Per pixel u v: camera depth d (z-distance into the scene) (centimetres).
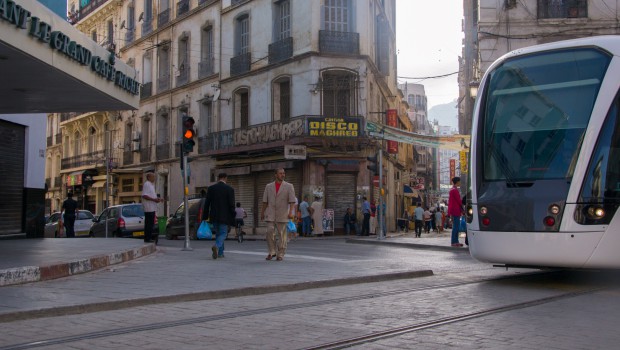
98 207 4666
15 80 1338
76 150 5228
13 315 642
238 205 2523
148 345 541
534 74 985
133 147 4459
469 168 1029
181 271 1077
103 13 4944
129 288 847
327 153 2975
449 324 636
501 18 2716
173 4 4059
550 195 902
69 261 1019
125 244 1559
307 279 959
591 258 875
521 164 948
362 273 1053
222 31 3581
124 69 1595
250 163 3288
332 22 3061
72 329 607
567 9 2698
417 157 5994
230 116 3491
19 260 1056
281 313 708
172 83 4053
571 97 934
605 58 927
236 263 1234
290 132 2975
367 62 3077
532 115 964
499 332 595
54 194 5469
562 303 785
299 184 3019
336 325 634
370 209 3048
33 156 1886
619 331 604
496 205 949
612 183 888
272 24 3225
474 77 3039
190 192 3803
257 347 534
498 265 980
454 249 1808
